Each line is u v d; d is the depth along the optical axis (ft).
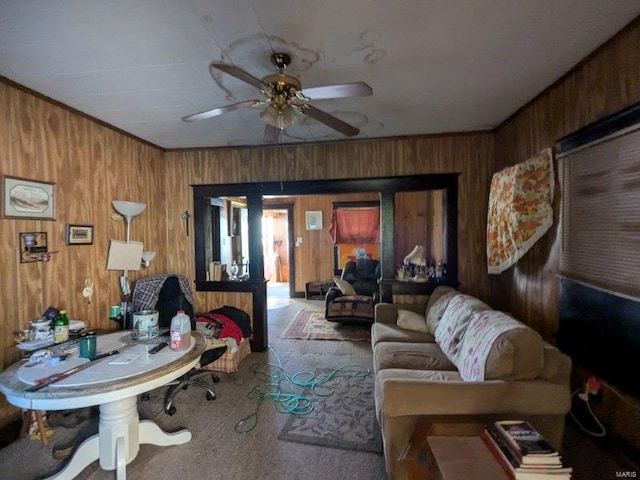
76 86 8.16
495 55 6.96
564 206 8.04
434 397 5.66
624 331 6.35
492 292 12.22
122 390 5.70
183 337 7.45
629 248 6.11
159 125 10.99
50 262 8.89
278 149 13.46
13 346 7.77
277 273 31.76
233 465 6.73
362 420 8.27
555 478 4.31
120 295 11.41
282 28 5.95
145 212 12.82
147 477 6.41
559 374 5.89
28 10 5.34
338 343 14.17
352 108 9.81
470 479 4.36
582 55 7.00
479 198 12.22
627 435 6.26
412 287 12.78
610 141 6.53
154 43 6.38
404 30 6.05
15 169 8.02
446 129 11.91
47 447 7.39
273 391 9.83
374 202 23.40
